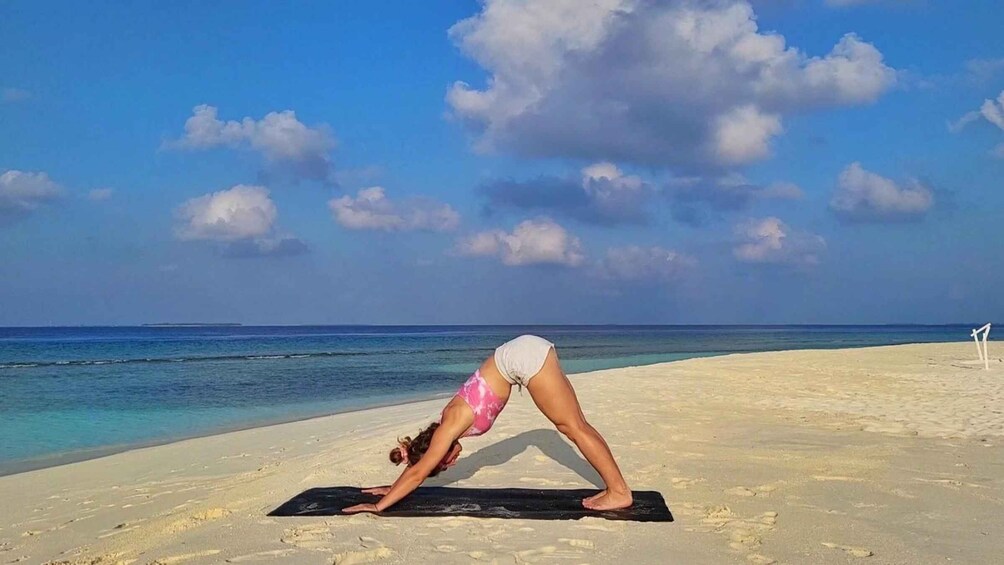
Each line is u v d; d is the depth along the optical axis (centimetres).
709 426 1000
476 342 6700
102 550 490
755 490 618
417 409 1371
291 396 1759
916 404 1262
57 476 802
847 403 1285
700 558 436
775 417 1096
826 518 527
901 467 716
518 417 1105
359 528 497
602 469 544
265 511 558
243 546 460
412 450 559
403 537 475
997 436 908
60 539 538
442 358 3628
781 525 509
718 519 523
